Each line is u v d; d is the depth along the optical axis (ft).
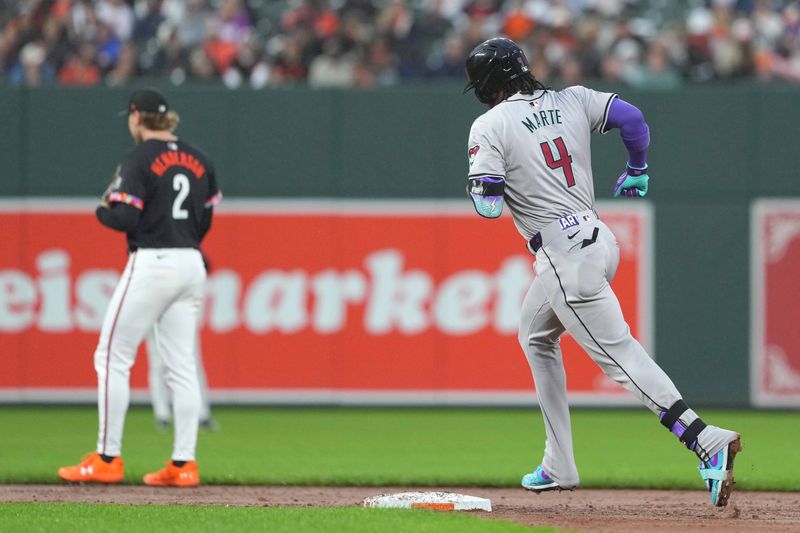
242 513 70.90
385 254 157.69
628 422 147.84
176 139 90.94
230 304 157.17
